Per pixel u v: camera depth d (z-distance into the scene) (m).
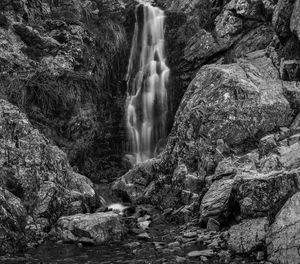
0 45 13.10
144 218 10.42
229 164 10.41
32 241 8.91
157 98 15.02
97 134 14.12
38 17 15.03
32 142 10.57
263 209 8.28
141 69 15.84
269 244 7.64
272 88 11.59
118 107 14.97
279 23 12.42
